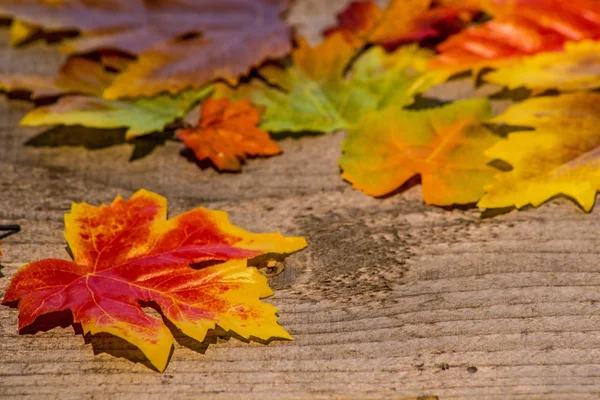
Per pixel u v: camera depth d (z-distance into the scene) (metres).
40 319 0.68
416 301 0.68
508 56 0.76
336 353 0.67
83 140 0.75
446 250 0.70
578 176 0.71
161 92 0.76
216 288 0.68
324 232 0.71
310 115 0.75
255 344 0.67
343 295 0.69
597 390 0.66
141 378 0.66
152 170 0.74
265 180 0.73
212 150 0.74
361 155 0.73
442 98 0.76
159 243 0.69
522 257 0.69
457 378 0.66
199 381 0.66
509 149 0.72
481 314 0.68
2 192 0.73
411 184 0.72
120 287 0.68
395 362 0.67
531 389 0.66
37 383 0.66
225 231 0.70
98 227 0.70
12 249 0.70
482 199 0.71
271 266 0.69
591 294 0.68
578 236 0.70
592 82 0.75
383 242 0.70
